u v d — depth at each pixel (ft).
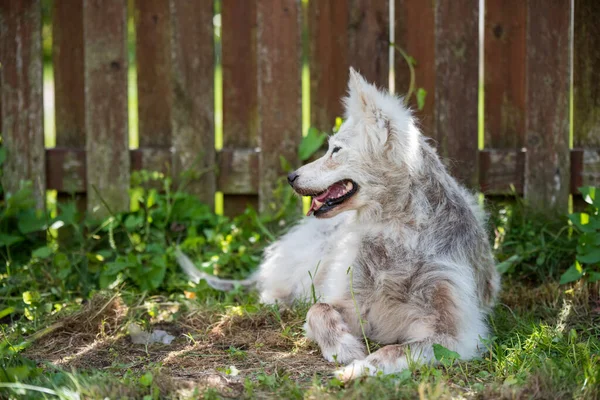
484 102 18.56
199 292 16.14
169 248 17.49
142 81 18.66
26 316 14.97
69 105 18.56
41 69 18.04
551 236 17.90
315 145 18.28
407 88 18.79
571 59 17.84
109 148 18.33
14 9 17.76
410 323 13.30
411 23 18.48
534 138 18.20
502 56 18.35
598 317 14.82
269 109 18.35
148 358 13.00
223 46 18.51
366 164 13.34
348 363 12.41
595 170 18.28
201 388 11.02
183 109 18.34
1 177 18.39
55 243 17.76
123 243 18.22
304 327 13.37
